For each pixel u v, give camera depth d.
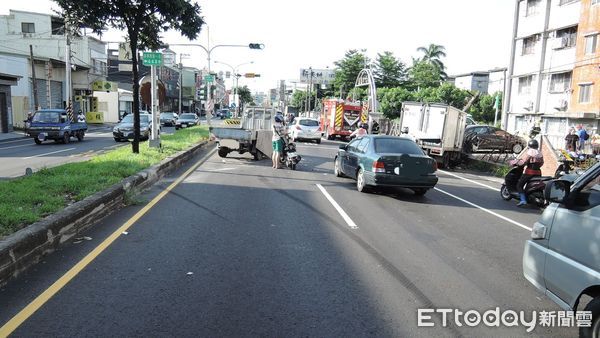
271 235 7.34
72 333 3.97
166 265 5.75
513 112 38.59
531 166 11.48
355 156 12.98
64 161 17.30
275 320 4.34
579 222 3.93
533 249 4.42
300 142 32.47
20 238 5.33
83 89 52.06
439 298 5.04
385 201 11.13
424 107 22.00
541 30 35.06
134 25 14.26
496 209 10.98
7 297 4.65
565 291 3.97
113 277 5.28
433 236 7.82
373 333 4.16
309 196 11.21
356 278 5.53
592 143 24.97
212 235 7.22
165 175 13.63
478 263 6.36
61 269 5.47
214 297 4.81
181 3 13.84
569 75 32.59
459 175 19.20
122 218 8.13
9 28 47.38
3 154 19.92
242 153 19.16
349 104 36.56
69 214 6.66
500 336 4.22
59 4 13.40
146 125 28.64
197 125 43.69
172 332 4.05
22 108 39.44
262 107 21.50
